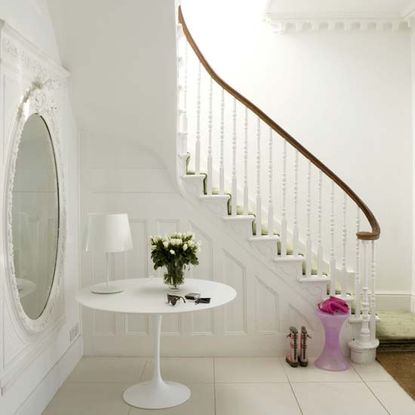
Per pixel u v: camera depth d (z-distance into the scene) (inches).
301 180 181.5
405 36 183.9
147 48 120.6
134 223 148.5
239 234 146.5
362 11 176.6
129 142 148.1
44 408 109.4
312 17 179.5
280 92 184.7
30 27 103.6
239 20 185.9
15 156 92.4
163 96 131.1
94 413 107.3
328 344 137.9
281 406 111.8
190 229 147.5
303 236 180.4
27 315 101.2
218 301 107.7
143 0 109.4
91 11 113.3
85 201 147.4
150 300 108.6
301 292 146.7
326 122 184.7
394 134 184.4
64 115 130.7
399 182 184.5
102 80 130.1
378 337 148.7
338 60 184.5
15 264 95.2
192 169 159.8
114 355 147.3
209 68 145.6
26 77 99.0
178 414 107.3
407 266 184.4
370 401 114.9
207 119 181.0
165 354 147.5
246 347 147.6
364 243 141.9
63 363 125.7
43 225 111.7
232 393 119.1
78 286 144.8
